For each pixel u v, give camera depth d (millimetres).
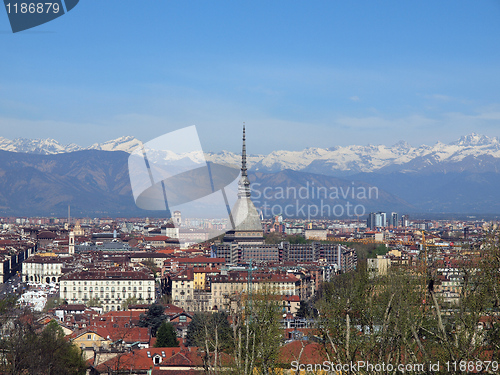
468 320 91188
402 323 96000
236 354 108688
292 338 173000
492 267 104750
